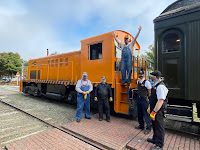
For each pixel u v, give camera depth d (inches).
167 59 147.3
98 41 222.7
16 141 135.4
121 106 197.2
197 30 127.8
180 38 138.9
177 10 145.0
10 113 237.6
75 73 278.8
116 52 215.8
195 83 126.7
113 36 204.7
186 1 153.6
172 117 136.5
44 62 378.3
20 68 1071.6
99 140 134.4
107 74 208.2
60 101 344.5
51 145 127.8
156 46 154.7
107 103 194.2
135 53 261.6
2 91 558.3
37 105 302.5
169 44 146.7
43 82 350.0
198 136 146.0
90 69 234.5
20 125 183.5
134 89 196.5
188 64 131.2
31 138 141.8
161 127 115.3
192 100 133.4
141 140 135.9
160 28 152.3
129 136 144.6
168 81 145.5
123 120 199.0
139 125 166.4
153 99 121.1
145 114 155.9
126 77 195.2
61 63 317.1
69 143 132.6
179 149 119.2
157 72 121.3
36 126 180.7
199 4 129.8
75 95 271.1
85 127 169.3
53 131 161.2
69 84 269.6
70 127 169.2
